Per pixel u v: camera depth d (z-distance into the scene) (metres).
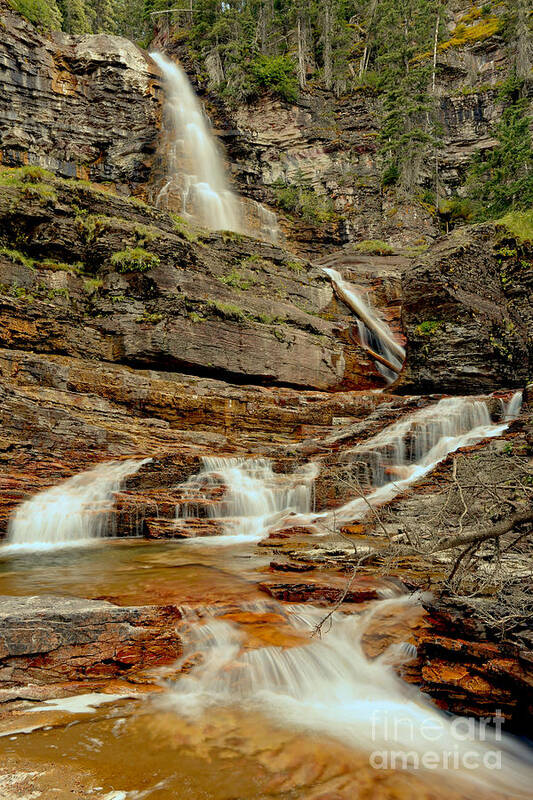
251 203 43.16
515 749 4.77
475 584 6.41
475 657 5.29
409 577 7.42
